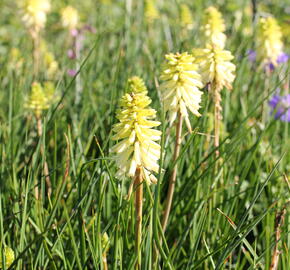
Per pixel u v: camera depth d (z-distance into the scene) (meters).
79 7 18.97
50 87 8.62
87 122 8.00
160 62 8.72
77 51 12.88
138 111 4.05
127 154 4.09
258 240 5.74
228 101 7.83
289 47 13.05
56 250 4.86
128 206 4.36
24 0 12.26
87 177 6.11
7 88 10.15
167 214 5.21
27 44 13.89
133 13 15.70
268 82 8.70
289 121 8.15
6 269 4.36
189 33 12.46
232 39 11.33
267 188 6.48
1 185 6.00
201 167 6.18
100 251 4.32
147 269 4.30
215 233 5.59
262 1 16.08
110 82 9.24
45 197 6.07
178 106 4.96
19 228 5.24
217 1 15.71
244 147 7.53
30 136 7.77
